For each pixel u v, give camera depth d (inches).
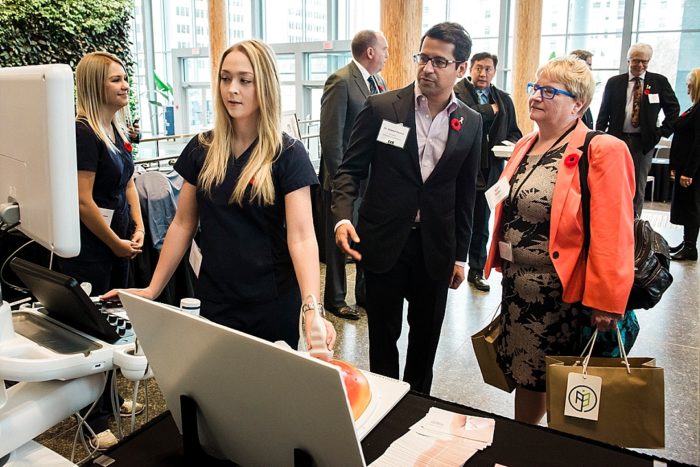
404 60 264.1
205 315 62.5
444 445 40.4
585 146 64.9
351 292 170.1
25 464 39.3
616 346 68.2
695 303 158.7
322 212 176.6
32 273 42.4
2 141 40.3
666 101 203.2
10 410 39.3
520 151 74.3
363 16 374.0
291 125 158.4
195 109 467.8
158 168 152.3
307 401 28.7
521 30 307.6
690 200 198.7
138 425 92.0
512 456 40.1
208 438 37.3
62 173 35.8
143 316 34.3
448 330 140.3
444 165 82.4
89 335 44.1
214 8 388.5
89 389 43.0
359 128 85.9
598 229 62.5
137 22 470.9
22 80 36.9
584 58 186.2
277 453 33.2
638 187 212.7
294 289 63.8
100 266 90.1
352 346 130.8
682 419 99.7
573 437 42.4
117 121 93.0
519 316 71.8
